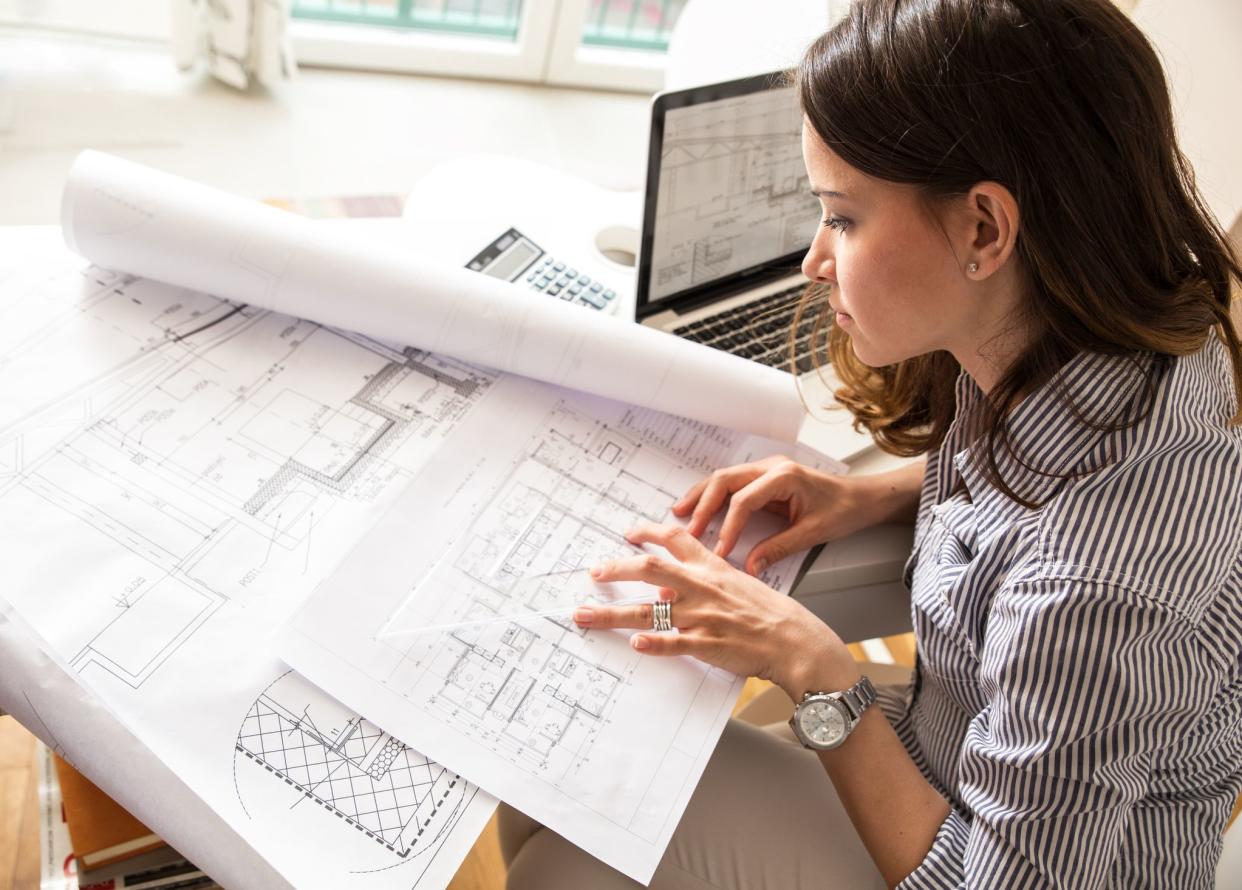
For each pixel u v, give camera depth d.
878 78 0.60
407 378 0.86
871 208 0.65
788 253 1.13
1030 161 0.59
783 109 1.01
